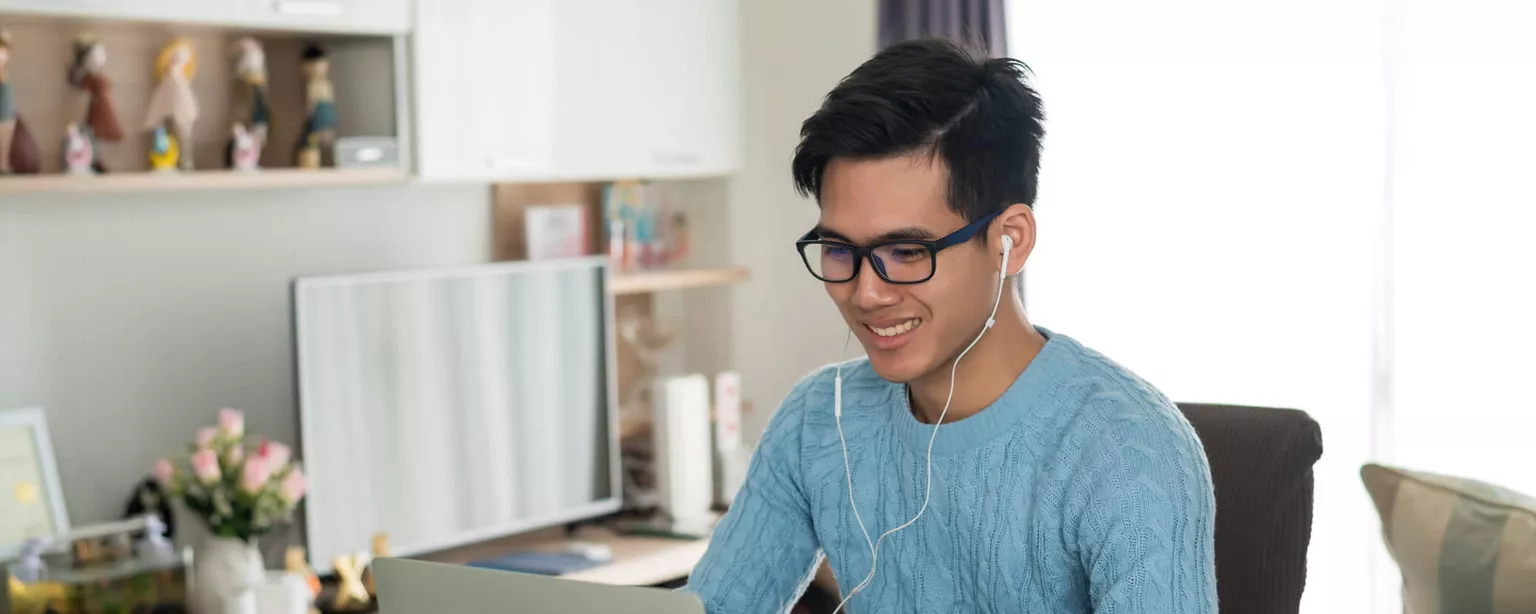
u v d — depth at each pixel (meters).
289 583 2.69
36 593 2.52
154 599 2.61
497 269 3.23
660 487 3.56
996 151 1.23
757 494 1.52
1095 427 1.30
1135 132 3.29
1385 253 3.01
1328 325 3.09
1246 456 1.71
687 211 3.98
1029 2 3.41
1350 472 3.09
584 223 3.64
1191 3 3.20
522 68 3.20
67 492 2.86
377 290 3.02
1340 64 3.03
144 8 2.58
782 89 3.75
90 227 2.86
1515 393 2.91
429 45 3.01
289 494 2.72
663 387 3.53
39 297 2.81
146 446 2.96
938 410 1.38
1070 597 1.32
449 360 3.15
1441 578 1.78
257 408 3.13
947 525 1.38
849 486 1.45
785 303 3.79
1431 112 2.95
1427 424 3.00
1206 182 3.21
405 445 3.08
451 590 1.20
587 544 3.40
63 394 2.85
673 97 3.53
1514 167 2.87
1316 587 3.14
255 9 2.72
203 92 2.99
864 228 1.22
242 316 3.09
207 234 3.03
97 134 2.75
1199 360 3.25
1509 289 2.90
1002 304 1.34
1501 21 2.86
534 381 3.31
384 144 2.99
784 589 1.54
